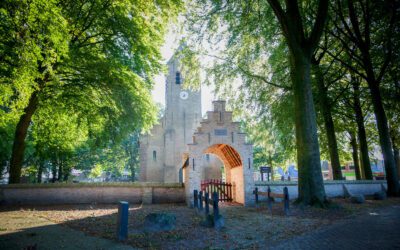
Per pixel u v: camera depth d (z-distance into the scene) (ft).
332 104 72.08
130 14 56.95
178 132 128.36
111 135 70.59
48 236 26.30
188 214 40.22
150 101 70.59
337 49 74.84
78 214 40.86
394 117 83.25
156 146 127.54
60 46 36.60
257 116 71.61
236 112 70.08
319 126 79.77
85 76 59.00
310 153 43.39
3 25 33.63
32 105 57.21
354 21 64.28
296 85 45.88
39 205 52.75
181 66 67.10
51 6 34.32
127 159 156.25
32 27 33.83
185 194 56.49
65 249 22.04
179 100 132.26
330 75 74.33
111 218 36.76
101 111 66.39
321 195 42.32
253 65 69.21
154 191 57.62
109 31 59.72
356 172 89.35
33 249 21.61
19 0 31.53
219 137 53.57
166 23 60.49
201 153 52.47
